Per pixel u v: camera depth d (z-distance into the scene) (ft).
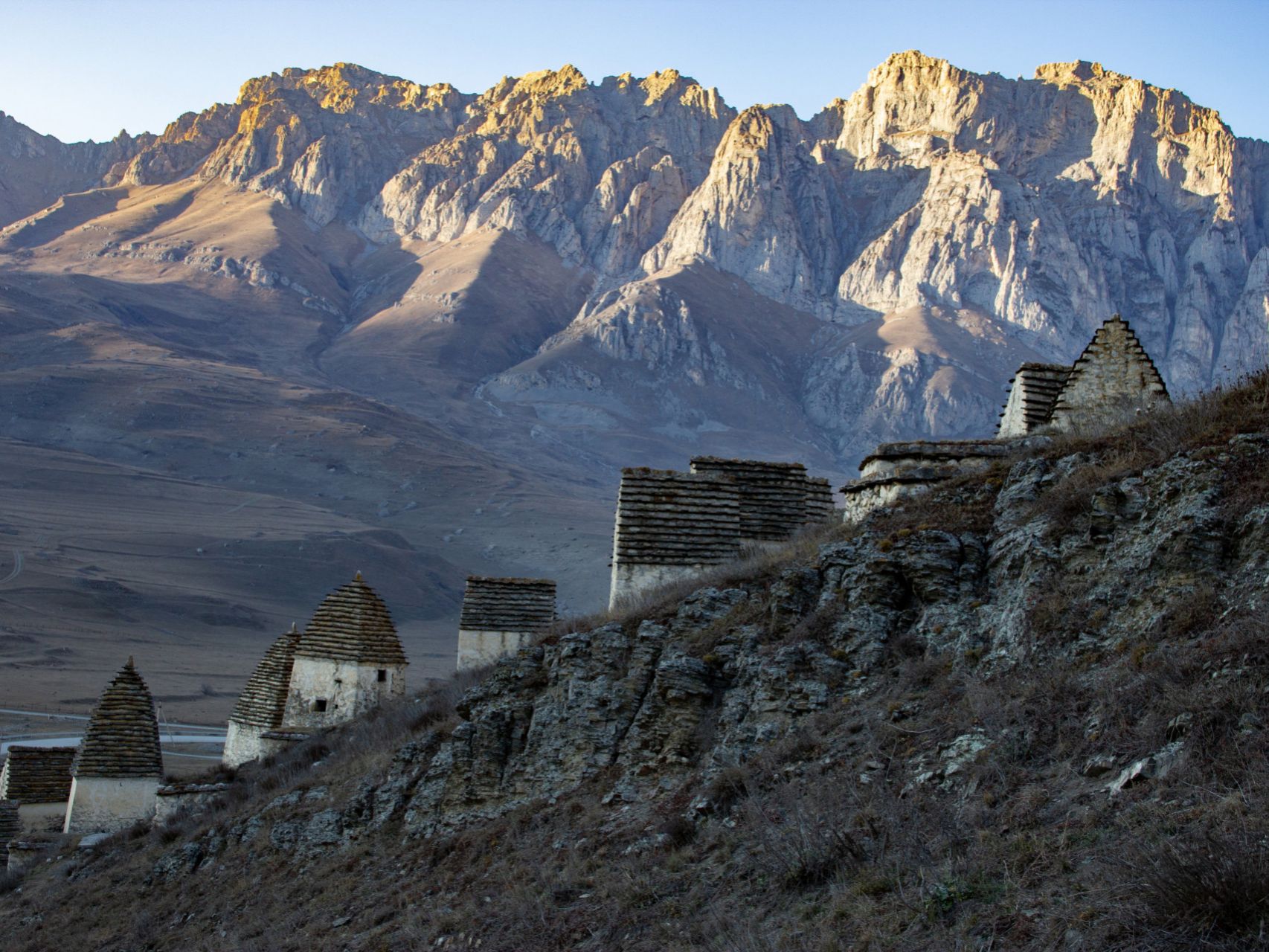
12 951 101.45
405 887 68.44
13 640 499.51
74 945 96.43
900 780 47.80
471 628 145.18
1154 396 77.15
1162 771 39.40
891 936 38.55
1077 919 34.63
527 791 69.67
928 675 54.29
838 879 43.62
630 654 71.82
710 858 50.88
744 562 84.53
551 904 54.75
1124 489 53.31
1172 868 33.53
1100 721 43.78
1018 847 39.52
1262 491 48.01
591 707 69.51
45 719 378.32
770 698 59.00
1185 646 44.65
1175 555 48.44
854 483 77.71
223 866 94.43
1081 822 39.34
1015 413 85.66
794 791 50.90
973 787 44.27
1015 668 51.08
